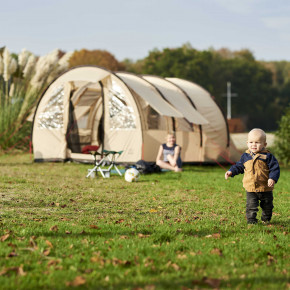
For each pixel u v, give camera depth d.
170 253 5.60
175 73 85.88
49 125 19.41
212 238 6.47
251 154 7.57
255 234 6.77
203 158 19.81
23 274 4.65
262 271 4.92
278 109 98.31
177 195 11.01
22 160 20.06
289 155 20.12
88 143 20.28
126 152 17.78
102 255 5.46
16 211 8.59
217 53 99.12
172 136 16.97
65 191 11.27
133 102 17.67
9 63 22.44
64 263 5.07
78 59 82.50
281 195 11.22
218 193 11.41
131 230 6.99
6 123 23.19
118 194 11.03
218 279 4.58
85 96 19.94
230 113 93.25
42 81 23.28
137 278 4.58
